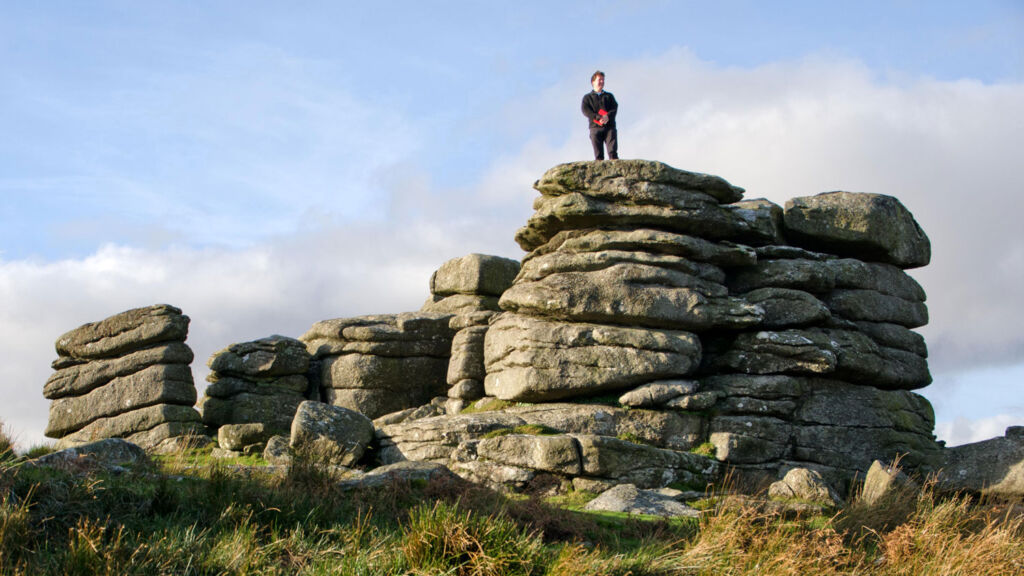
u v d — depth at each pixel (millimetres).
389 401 24984
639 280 21875
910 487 15523
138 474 12461
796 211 23875
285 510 11469
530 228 23984
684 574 10531
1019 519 14094
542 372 21438
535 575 10086
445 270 27812
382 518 11867
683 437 20766
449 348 25781
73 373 25203
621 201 22594
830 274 23078
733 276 23406
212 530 10680
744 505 13266
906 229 24484
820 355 21453
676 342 21328
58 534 9992
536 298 22062
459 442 19594
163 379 23828
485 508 12492
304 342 26922
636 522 13430
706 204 22641
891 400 22266
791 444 21094
